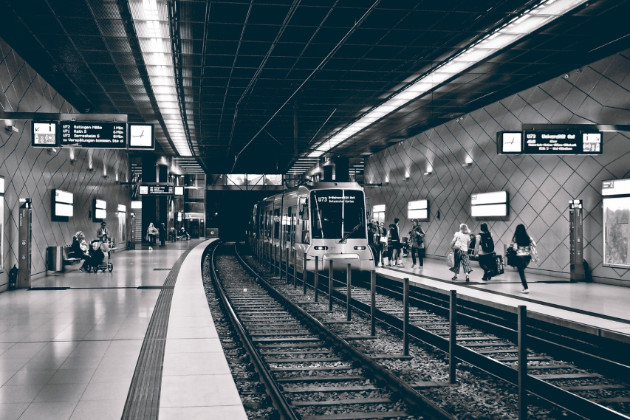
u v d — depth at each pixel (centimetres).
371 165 3378
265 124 2394
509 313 1027
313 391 597
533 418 527
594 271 1396
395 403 562
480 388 618
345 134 2664
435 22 1162
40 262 1576
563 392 572
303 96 1861
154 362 639
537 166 1614
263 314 1152
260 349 826
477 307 1145
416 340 857
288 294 1472
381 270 1836
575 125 1183
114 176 2775
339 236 1588
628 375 654
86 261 1778
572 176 1462
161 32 1237
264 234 2520
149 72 1569
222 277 1998
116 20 1156
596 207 1375
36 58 1426
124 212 3084
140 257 2511
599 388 628
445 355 773
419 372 689
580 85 1421
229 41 1283
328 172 4025
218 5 1065
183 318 923
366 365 686
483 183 1933
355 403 561
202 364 616
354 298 1366
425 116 2192
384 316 1068
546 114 1569
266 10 1092
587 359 722
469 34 1235
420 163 2542
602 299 1117
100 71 1556
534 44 1291
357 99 1894
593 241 1391
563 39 1259
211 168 3775
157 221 3856
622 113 1282
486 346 855
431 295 1352
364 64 1477
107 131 1229
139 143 1259
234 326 957
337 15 1120
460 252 1470
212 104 1977
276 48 1338
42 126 1215
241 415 448
